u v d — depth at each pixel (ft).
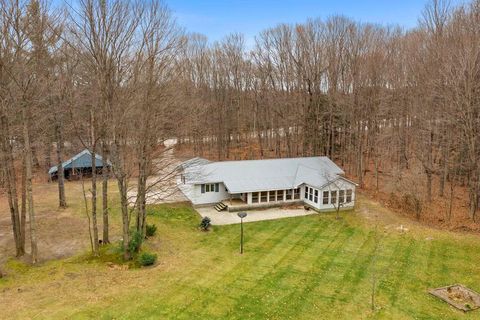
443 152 108.27
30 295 51.62
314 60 138.31
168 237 78.59
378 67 131.44
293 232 82.79
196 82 170.81
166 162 109.09
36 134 94.84
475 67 90.38
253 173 105.60
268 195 101.45
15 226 64.85
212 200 102.63
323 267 64.49
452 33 105.60
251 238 79.10
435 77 102.78
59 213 92.07
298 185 102.83
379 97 130.93
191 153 168.04
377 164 131.64
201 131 157.38
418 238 77.71
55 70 91.20
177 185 100.22
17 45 54.60
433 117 103.81
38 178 129.49
